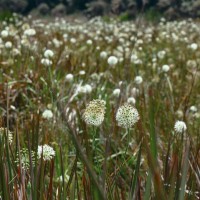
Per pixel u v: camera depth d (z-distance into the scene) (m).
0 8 27.48
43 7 27.59
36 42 7.81
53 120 4.08
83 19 26.20
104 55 7.05
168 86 6.18
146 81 5.68
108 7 25.62
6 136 2.40
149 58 9.33
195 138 3.91
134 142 3.95
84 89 4.83
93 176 1.37
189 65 7.19
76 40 11.36
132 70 7.07
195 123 4.44
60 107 1.56
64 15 27.17
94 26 18.03
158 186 1.24
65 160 3.42
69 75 5.32
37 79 5.50
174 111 4.83
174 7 22.12
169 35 14.70
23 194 2.10
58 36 11.06
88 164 1.37
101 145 3.85
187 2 22.53
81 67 6.91
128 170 3.21
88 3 27.03
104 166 1.77
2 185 2.00
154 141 1.67
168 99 5.26
